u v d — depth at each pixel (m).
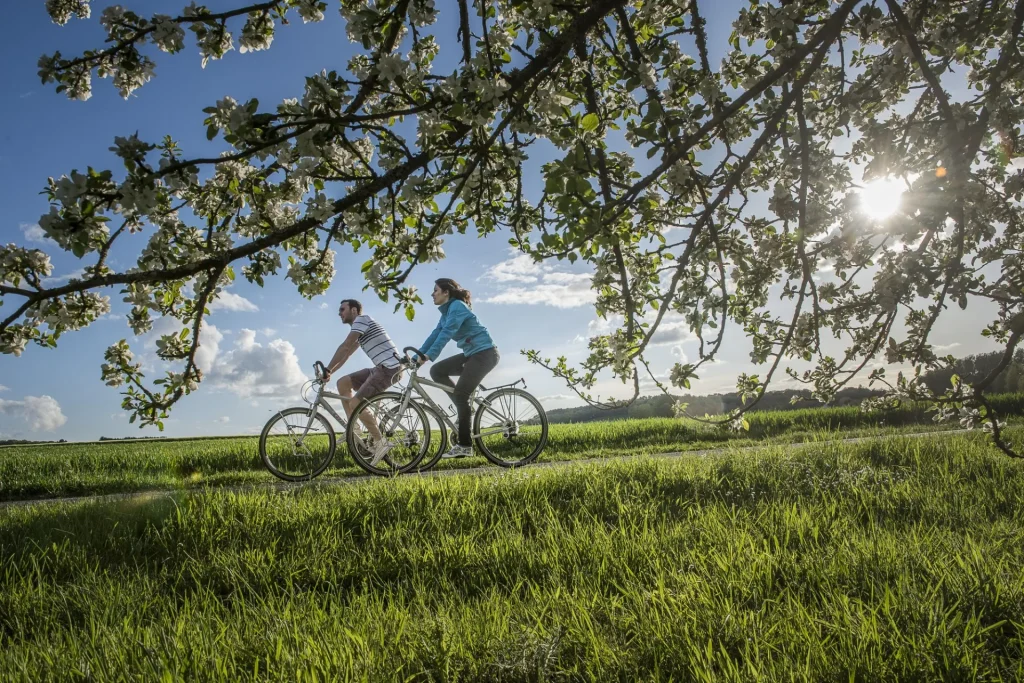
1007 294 2.80
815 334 2.64
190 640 2.76
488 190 3.01
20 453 13.57
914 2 3.01
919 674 2.30
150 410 2.70
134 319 2.76
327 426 7.93
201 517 4.80
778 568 3.41
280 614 3.10
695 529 4.30
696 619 2.79
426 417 8.01
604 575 3.52
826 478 5.95
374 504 5.14
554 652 2.54
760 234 2.91
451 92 2.28
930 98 2.86
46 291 2.24
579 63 2.91
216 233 2.81
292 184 2.75
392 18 2.73
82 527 4.78
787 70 2.46
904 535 3.88
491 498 5.31
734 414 2.85
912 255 2.42
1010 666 2.41
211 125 2.12
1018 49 2.88
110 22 2.66
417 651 2.58
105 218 2.14
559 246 2.51
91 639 2.91
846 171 2.73
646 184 2.41
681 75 2.61
